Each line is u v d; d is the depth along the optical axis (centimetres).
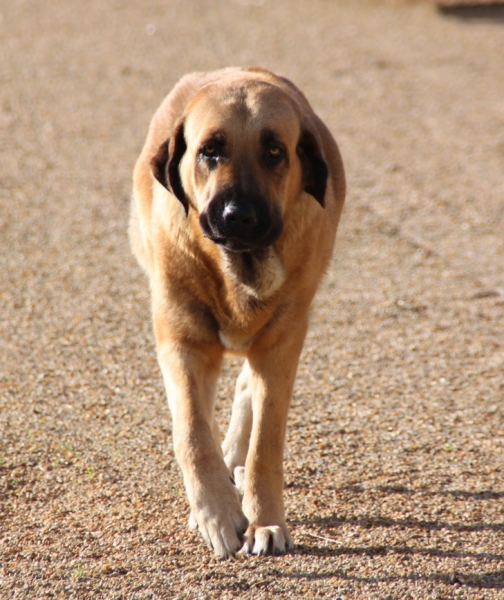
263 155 766
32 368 1108
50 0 3269
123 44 2762
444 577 715
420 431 997
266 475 785
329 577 712
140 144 2003
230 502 734
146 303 1309
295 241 810
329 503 849
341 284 1422
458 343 1234
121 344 1183
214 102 778
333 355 1189
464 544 770
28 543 763
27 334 1200
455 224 1683
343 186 983
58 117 2153
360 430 998
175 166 812
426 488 876
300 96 945
